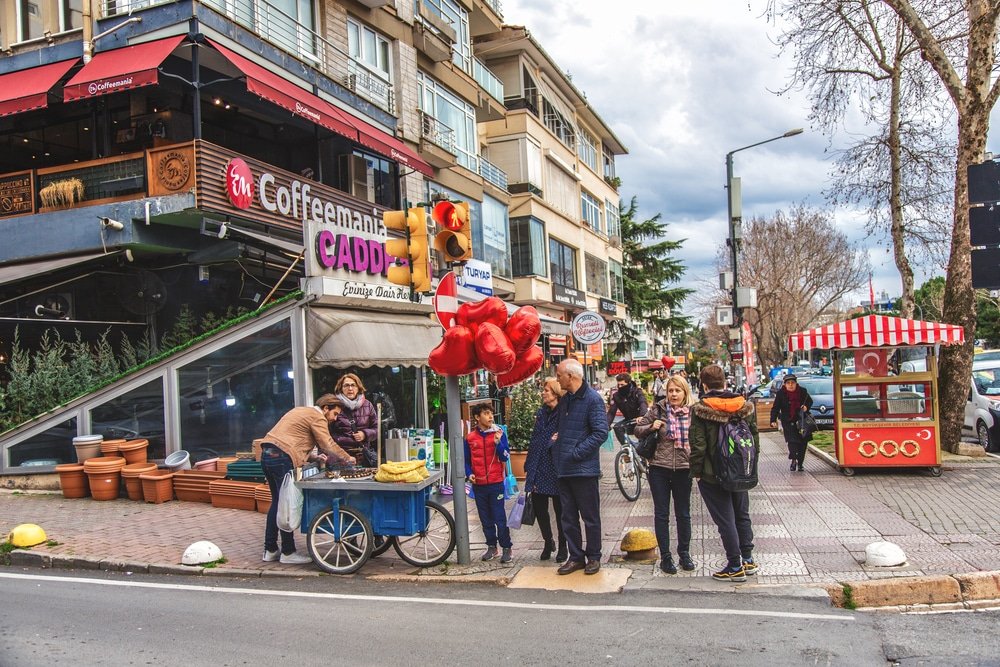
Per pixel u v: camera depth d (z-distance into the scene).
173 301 15.23
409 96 20.80
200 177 13.09
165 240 14.01
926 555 7.24
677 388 7.30
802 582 6.62
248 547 8.43
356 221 17.69
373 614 6.15
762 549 7.83
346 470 7.75
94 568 7.74
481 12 27.34
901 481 11.62
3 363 13.36
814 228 42.50
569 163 34.66
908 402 12.23
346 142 19.11
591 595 6.64
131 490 10.80
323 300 10.89
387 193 20.67
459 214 7.97
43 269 13.23
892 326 11.98
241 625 5.85
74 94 13.36
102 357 12.73
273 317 10.88
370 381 12.21
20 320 12.95
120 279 15.12
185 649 5.29
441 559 7.74
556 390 7.74
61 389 11.89
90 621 5.95
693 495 11.32
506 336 7.85
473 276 20.58
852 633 5.53
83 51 14.41
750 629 5.61
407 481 7.35
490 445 7.84
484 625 5.82
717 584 6.71
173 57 14.38
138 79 12.98
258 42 15.07
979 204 7.99
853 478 12.12
